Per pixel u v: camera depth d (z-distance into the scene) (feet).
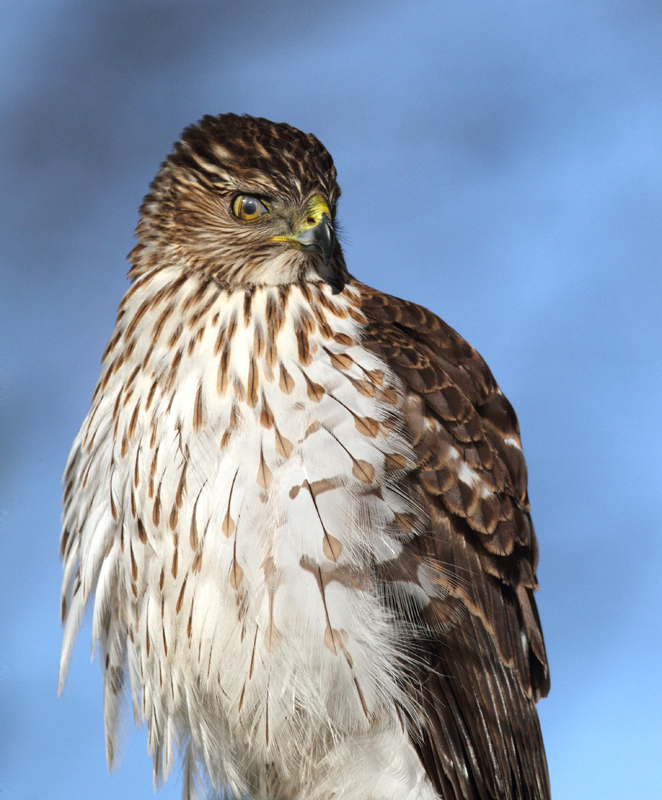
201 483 27.73
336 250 31.73
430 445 29.14
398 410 28.71
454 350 32.32
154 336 29.58
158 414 28.66
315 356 28.53
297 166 30.07
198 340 28.94
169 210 31.22
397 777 28.30
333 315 29.81
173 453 28.14
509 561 30.73
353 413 27.94
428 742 28.58
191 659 28.81
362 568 27.40
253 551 27.09
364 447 27.73
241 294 29.43
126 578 29.84
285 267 29.60
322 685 27.48
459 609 28.84
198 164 30.68
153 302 30.14
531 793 30.76
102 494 30.37
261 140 30.63
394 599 27.96
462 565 29.17
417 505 28.37
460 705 28.86
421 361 30.22
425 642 28.50
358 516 27.37
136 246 32.24
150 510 28.60
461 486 29.55
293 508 27.02
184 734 32.40
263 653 27.35
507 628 30.35
